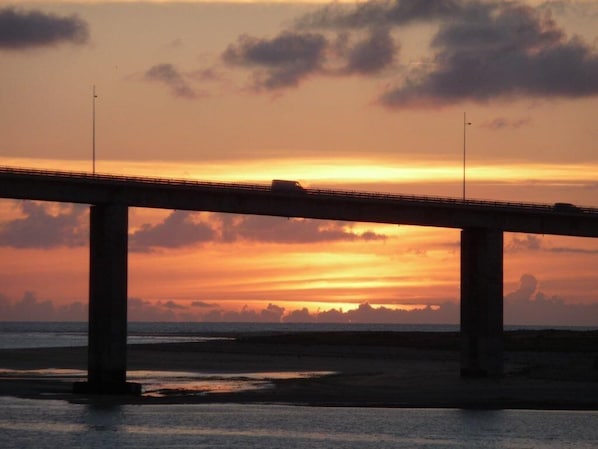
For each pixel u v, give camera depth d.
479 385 168.75
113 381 155.62
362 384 174.25
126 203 158.25
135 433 120.94
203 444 114.56
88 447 113.06
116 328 155.88
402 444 115.12
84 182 154.75
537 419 132.62
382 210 179.25
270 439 117.69
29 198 152.75
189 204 164.38
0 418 131.62
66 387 168.75
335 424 128.12
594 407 143.50
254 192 169.00
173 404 145.62
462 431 123.38
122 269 156.62
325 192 175.00
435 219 181.62
